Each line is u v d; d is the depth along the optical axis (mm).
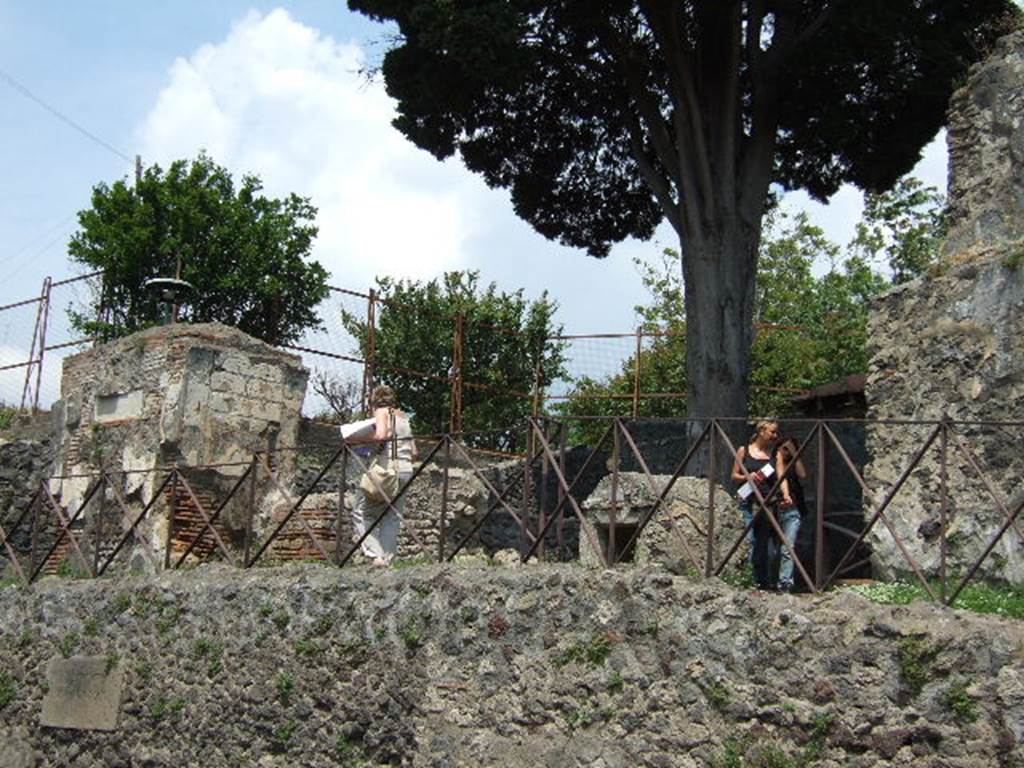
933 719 6777
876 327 11453
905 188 35094
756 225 18609
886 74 18547
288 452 18031
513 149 21203
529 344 28453
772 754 7348
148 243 29516
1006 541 9711
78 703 12320
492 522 17719
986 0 17312
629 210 22516
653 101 19109
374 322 20812
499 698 8969
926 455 10570
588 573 8719
